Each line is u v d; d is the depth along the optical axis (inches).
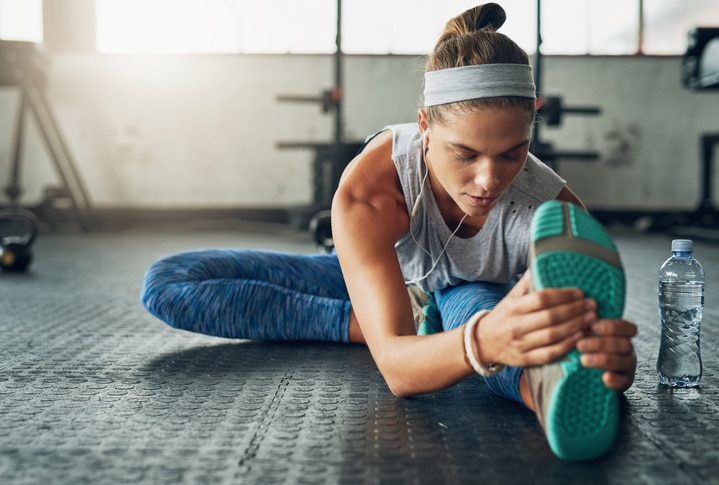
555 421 39.0
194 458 43.0
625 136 261.7
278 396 56.1
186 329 73.7
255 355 70.2
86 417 50.7
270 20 262.8
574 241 37.8
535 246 37.9
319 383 59.9
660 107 260.4
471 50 43.9
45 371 64.1
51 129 263.4
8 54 221.0
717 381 60.9
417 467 41.7
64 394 56.6
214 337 79.2
